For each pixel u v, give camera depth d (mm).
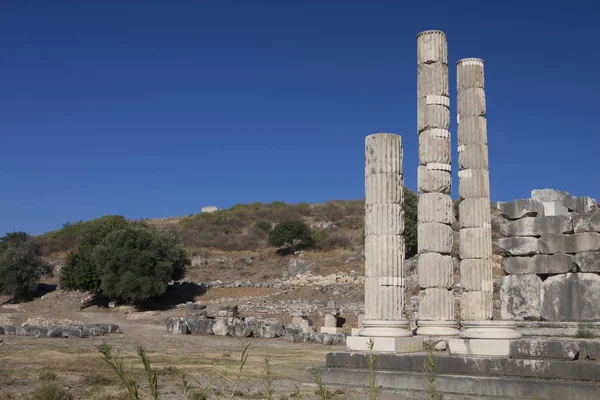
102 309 53469
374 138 18328
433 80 22250
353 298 50656
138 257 51781
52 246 87562
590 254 20578
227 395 14312
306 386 16422
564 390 13070
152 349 27344
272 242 74438
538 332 20438
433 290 21172
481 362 14609
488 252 21406
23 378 16719
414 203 58312
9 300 60469
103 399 13234
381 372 15789
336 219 92500
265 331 36406
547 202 22625
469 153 22000
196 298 56062
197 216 104375
